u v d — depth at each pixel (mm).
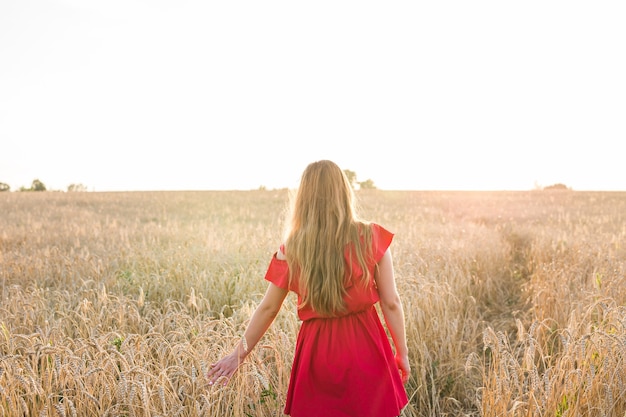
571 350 3246
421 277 5961
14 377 2949
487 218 19562
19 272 7145
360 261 2311
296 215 2432
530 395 2846
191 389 3086
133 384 2551
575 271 6867
